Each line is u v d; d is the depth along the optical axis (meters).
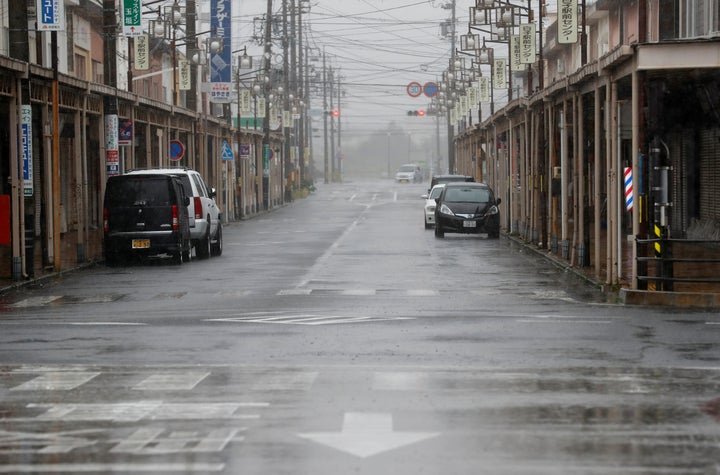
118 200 60.12
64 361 27.94
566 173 61.97
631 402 22.11
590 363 27.16
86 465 17.39
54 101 55.41
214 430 19.75
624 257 60.06
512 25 87.56
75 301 43.06
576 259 57.19
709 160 70.00
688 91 49.38
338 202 165.25
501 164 101.56
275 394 23.17
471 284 48.81
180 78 103.81
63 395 23.36
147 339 31.75
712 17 60.66
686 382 24.45
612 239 46.56
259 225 106.06
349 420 20.45
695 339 31.36
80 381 25.02
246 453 18.00
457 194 84.81
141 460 17.64
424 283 49.22
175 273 55.31
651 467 16.92
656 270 44.75
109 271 57.34
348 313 37.97
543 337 31.83
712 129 68.38
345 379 24.92
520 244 76.81
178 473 16.80
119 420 20.75
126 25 76.56
